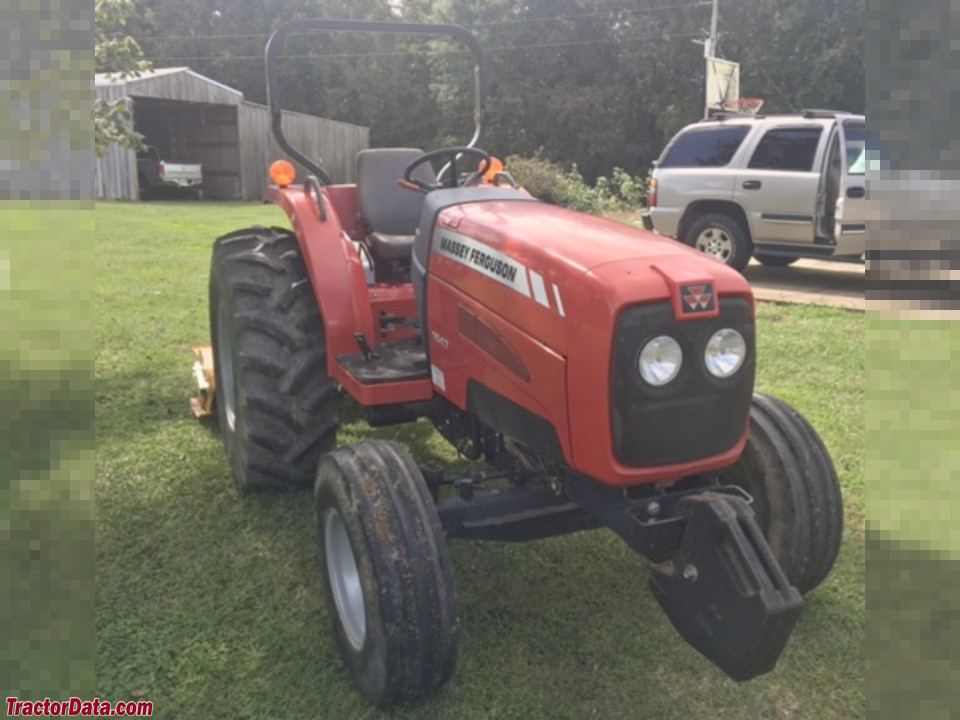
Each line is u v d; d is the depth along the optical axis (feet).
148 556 11.10
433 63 112.57
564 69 106.93
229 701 8.53
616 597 10.37
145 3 126.00
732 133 32.17
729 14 93.15
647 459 7.30
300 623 9.80
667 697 8.62
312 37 124.57
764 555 7.05
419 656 7.66
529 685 8.76
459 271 9.12
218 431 15.19
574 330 7.32
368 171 13.58
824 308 26.25
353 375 10.30
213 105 85.51
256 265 12.05
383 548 7.66
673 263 7.36
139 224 48.32
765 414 9.82
